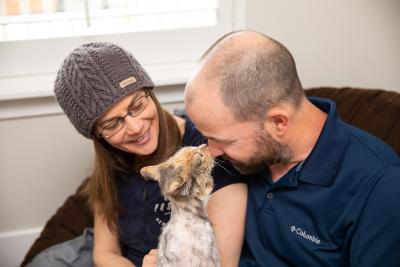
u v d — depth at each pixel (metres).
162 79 1.66
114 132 1.05
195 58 1.77
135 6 1.66
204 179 0.95
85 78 0.99
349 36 1.74
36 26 1.63
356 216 0.89
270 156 0.95
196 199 0.95
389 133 1.24
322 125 0.97
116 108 1.01
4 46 1.64
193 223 0.94
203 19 1.74
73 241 1.41
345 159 0.92
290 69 0.88
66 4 1.62
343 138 0.93
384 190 0.86
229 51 0.87
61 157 1.77
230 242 1.02
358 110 1.37
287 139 0.93
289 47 1.74
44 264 1.33
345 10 1.69
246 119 0.87
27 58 1.66
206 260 0.91
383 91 1.39
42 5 1.60
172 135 1.16
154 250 1.07
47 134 1.71
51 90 1.60
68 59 1.02
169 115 1.18
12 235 1.84
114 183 1.20
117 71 1.00
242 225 1.05
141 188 1.17
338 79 1.82
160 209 1.14
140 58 1.73
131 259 1.25
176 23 1.73
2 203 1.80
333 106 0.98
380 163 0.89
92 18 1.64
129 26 1.70
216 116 0.87
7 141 1.69
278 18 1.69
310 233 0.96
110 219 1.22
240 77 0.85
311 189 0.95
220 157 1.06
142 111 1.05
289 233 0.97
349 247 0.93
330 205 0.92
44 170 1.78
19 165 1.75
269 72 0.85
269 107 0.87
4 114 1.63
